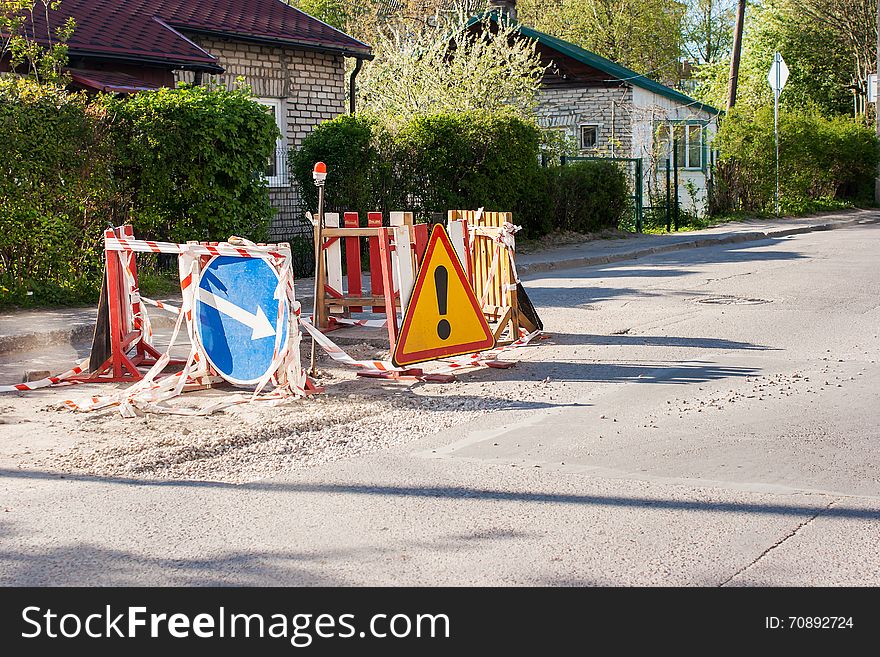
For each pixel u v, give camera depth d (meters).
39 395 8.41
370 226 11.78
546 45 34.62
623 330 11.30
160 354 9.70
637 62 55.72
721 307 12.91
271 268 8.20
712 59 69.44
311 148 17.97
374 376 8.95
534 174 21.77
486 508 5.31
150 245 8.59
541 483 5.74
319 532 4.98
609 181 25.14
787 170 34.22
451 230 10.58
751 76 48.00
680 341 10.52
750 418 7.20
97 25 18.67
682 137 36.84
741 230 26.75
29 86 13.10
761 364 9.20
